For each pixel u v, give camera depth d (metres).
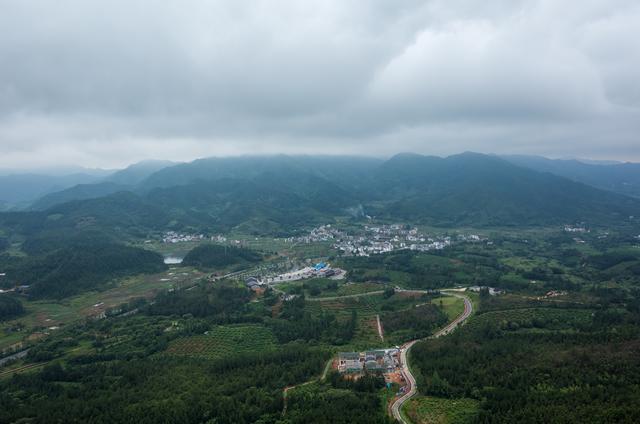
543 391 191.75
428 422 180.25
